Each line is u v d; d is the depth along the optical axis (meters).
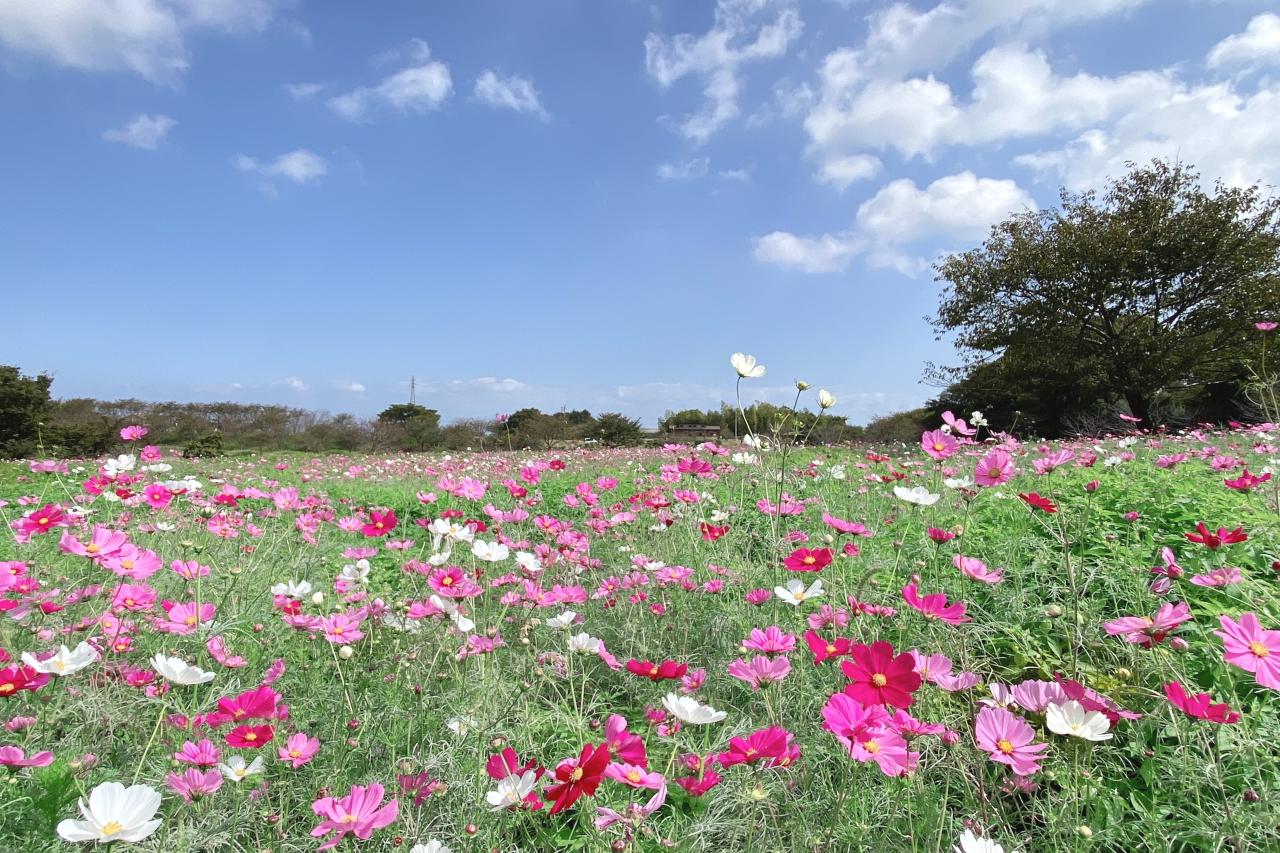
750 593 2.37
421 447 22.61
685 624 2.75
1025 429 21.64
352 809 1.35
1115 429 15.75
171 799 1.62
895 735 1.31
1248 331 18.86
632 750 1.34
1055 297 21.23
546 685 2.42
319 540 4.09
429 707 2.03
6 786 1.45
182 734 1.77
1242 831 1.41
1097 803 1.50
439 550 2.64
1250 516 3.13
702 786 1.42
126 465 3.26
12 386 17.06
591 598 3.07
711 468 4.26
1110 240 20.30
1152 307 20.91
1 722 1.74
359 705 2.02
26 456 16.59
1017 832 1.65
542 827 1.69
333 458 16.48
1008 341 22.47
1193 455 6.46
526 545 3.48
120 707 1.93
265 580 3.33
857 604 2.11
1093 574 2.66
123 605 2.37
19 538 2.96
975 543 3.12
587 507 4.52
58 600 2.44
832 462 7.12
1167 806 1.62
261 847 1.51
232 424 22.64
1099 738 1.26
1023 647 2.31
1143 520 3.44
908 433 21.67
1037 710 1.36
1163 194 21.17
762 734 1.41
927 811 1.43
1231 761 1.67
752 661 1.72
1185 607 1.54
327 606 2.95
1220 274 20.08
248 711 1.60
